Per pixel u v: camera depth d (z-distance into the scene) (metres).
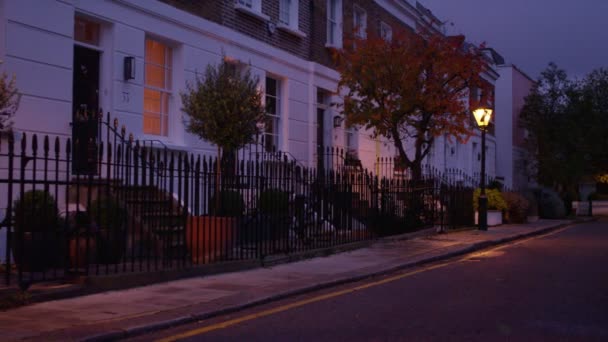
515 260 13.45
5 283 8.12
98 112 11.23
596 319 7.46
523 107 40.06
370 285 10.09
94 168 9.79
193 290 8.88
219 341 6.45
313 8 19.28
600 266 12.32
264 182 12.39
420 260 12.72
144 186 9.48
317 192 13.82
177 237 10.31
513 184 39.81
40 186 10.52
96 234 9.23
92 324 6.71
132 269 9.03
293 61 17.94
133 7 12.45
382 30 23.36
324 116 20.39
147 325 6.77
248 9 15.73
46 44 10.63
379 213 16.47
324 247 13.34
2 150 9.96
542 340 6.48
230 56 15.28
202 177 11.69
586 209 35.69
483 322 7.29
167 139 13.51
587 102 35.81
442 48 18.59
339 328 7.02
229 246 11.00
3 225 7.77
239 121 11.76
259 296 8.51
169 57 13.80
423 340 6.48
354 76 18.30
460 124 18.73
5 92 8.87
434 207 19.22
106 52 12.03
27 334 6.25
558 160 36.09
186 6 13.90
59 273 8.81
